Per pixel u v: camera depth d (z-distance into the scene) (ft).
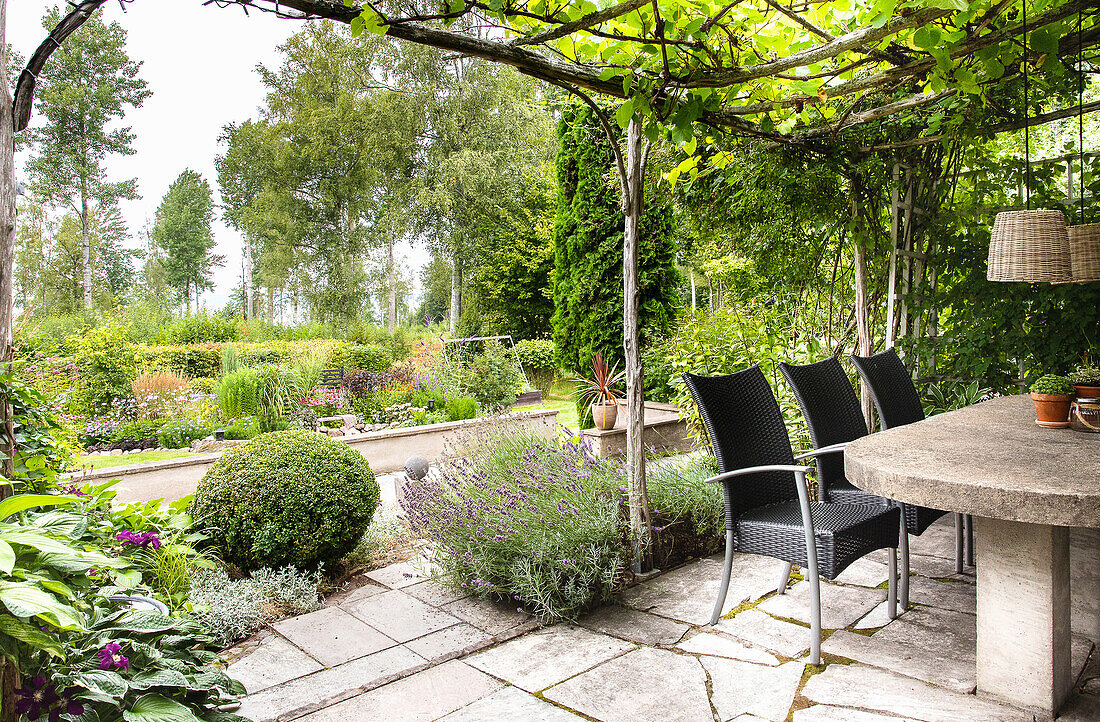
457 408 26.20
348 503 11.28
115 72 72.95
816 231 14.82
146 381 26.43
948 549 11.68
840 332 15.16
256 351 37.83
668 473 13.07
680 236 21.71
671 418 19.95
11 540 4.21
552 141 64.80
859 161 13.32
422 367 31.65
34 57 5.97
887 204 13.85
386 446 21.04
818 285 15.42
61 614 3.85
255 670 8.38
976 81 10.27
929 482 5.88
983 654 7.00
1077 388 8.10
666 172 14.96
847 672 7.60
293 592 10.49
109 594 5.52
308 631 9.52
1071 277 9.67
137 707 4.47
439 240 63.82
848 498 9.68
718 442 8.67
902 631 8.57
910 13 8.13
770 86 10.39
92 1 6.04
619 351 20.97
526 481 11.54
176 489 17.02
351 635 9.34
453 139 62.13
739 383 9.42
